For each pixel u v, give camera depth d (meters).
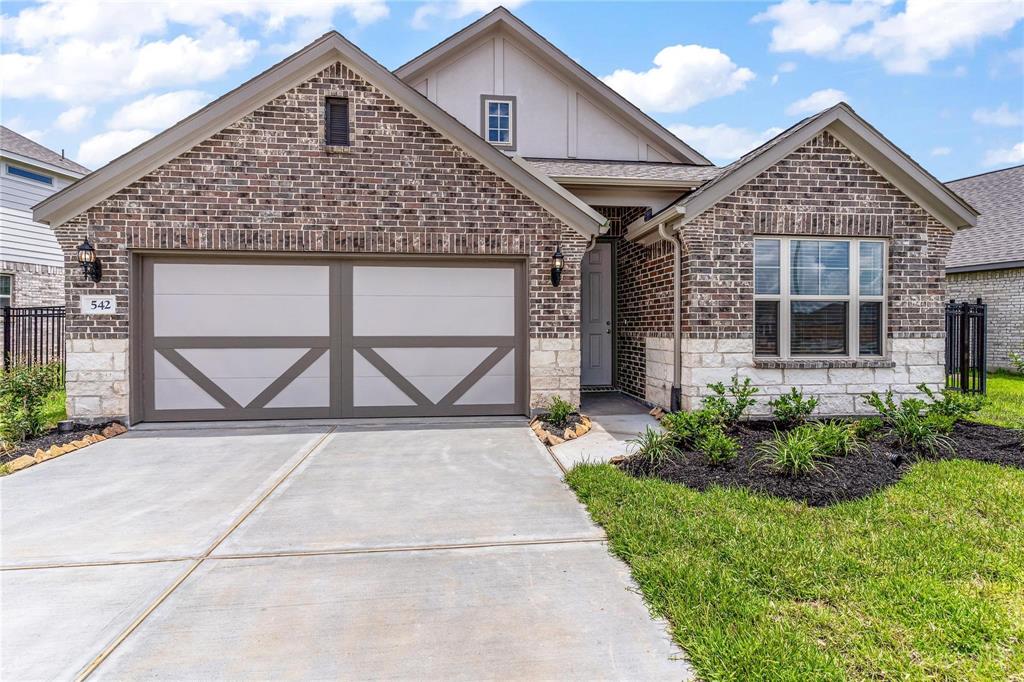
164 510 4.29
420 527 3.95
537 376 7.65
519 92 10.89
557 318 7.67
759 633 2.52
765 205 7.36
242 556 3.49
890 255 7.62
